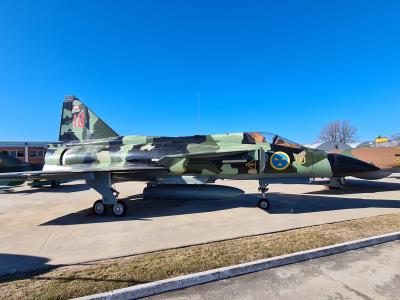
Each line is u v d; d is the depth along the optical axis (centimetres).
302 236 581
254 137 980
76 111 1295
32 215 886
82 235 633
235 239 579
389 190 1378
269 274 416
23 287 371
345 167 934
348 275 409
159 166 967
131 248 531
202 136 1041
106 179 867
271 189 1525
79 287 368
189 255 482
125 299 348
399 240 565
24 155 4597
